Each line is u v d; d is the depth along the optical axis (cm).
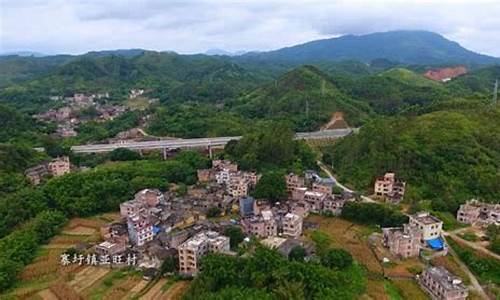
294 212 17062
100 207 18438
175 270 13425
